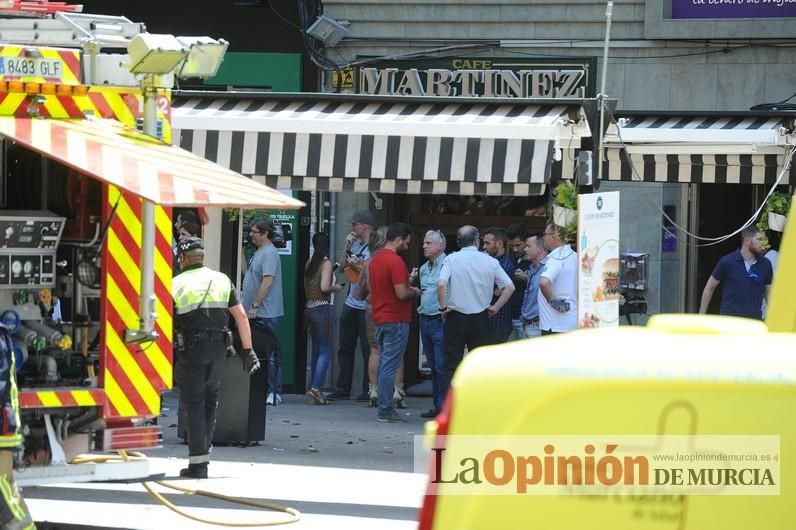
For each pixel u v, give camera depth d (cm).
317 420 3553
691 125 3288
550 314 3138
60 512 2348
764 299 3450
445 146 2972
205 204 1766
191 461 2664
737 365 891
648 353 908
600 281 2661
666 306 4062
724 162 3269
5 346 1658
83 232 2038
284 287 4122
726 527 883
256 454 2998
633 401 890
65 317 2067
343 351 3984
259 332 3119
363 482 2680
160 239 2091
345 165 3039
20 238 1961
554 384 895
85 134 1927
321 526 2244
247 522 2250
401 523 2280
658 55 3956
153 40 1991
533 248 3566
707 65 3938
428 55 4031
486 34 4012
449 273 3381
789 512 879
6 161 2120
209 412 2697
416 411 3766
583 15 3966
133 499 2481
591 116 2853
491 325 3600
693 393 887
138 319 2034
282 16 4112
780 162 3247
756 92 3922
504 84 4012
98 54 2036
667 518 884
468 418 902
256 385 3119
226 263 3447
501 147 2934
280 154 3066
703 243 4081
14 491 1672
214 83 4150
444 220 4216
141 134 2019
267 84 4125
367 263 3816
